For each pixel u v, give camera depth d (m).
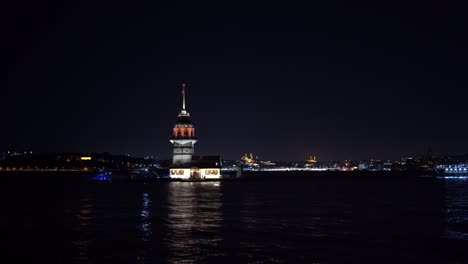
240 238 47.88
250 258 39.34
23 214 68.19
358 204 83.75
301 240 46.72
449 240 46.81
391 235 49.56
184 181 173.88
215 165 177.88
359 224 57.53
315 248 42.97
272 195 107.50
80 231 52.53
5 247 44.09
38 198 98.62
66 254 41.16
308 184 176.75
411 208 76.38
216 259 39.00
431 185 165.00
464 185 164.00
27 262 38.59
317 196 105.06
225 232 51.47
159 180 173.25
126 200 91.44
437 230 52.97
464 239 47.25
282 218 63.09
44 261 38.84
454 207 77.94
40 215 66.88
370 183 188.12
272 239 47.31
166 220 61.00
